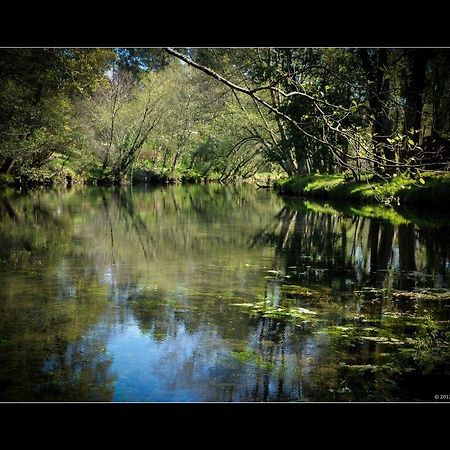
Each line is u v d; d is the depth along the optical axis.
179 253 9.97
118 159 40.28
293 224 14.89
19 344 4.85
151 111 39.41
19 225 14.27
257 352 4.73
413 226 13.69
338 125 4.70
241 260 9.32
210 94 36.16
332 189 23.80
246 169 55.19
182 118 41.81
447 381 4.15
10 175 31.23
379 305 6.36
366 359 4.57
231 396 3.86
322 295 6.86
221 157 45.16
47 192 29.12
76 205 21.08
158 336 5.14
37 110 25.27
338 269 8.59
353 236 12.37
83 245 10.84
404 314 5.96
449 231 12.79
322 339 5.09
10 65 20.83
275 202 23.81
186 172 48.47
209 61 22.75
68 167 38.00
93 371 4.25
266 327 5.46
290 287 7.29
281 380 4.12
